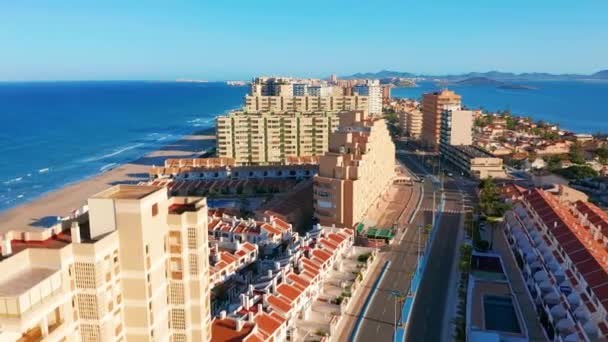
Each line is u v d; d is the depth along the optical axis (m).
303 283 109.94
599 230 132.62
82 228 69.19
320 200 164.00
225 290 112.62
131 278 65.75
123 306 66.50
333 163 164.25
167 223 71.38
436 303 114.88
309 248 130.75
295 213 169.62
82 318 60.75
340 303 110.31
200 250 73.19
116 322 64.81
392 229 166.75
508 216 165.12
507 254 145.25
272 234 142.25
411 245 153.38
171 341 74.81
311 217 183.50
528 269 125.38
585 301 95.50
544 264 120.12
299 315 105.62
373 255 141.00
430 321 106.56
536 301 112.19
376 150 191.62
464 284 123.25
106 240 61.53
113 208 64.38
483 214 175.75
